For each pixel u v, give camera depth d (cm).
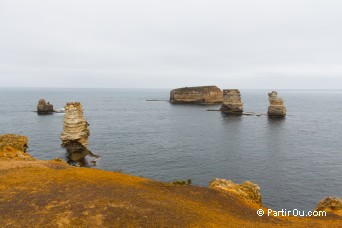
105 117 16062
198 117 15375
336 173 6169
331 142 9244
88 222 1984
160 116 16238
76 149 7200
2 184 2628
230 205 2845
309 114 17588
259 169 6412
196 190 3102
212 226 2209
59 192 2473
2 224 1909
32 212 2089
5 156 4125
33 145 8494
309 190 5244
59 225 1923
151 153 7794
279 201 4781
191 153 7819
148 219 2131
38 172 3023
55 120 13638
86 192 2505
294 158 7338
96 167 6538
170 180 5709
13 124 12400
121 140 9512
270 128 11856
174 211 2358
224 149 8275
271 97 15238
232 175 6022
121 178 3120
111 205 2262
